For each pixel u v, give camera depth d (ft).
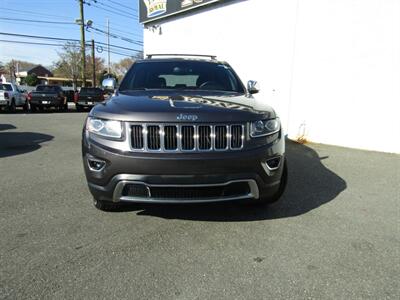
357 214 13.11
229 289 8.35
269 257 9.85
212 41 38.65
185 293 8.18
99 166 10.85
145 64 16.74
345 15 25.21
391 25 23.16
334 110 26.63
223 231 11.43
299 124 29.12
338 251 10.25
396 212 13.41
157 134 10.45
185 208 13.26
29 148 25.27
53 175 17.93
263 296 8.10
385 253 10.18
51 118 49.37
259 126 11.17
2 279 8.62
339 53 25.84
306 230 11.62
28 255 9.78
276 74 30.83
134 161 10.32
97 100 72.02
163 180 10.34
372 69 24.32
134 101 11.69
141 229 11.51
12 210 13.05
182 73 15.90
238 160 10.60
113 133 10.66
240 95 14.01
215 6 37.73
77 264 9.34
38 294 8.06
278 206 13.73
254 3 32.63
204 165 10.37
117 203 11.13
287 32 29.37
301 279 8.80
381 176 18.35
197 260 9.64
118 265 9.34
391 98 23.75
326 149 25.31
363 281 8.76
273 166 11.46
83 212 12.90
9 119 46.52
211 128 10.57
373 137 24.86
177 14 43.75
